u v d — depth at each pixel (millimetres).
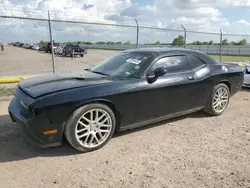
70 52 21094
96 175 2578
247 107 5348
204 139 3553
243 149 3219
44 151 3119
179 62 4059
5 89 6344
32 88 3133
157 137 3613
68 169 2703
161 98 3709
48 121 2789
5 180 2475
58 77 3605
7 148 3172
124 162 2861
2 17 6348
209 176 2562
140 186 2381
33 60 18328
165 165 2789
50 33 7156
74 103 2896
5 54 22188
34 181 2465
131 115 3459
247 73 7449
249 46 31016
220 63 4785
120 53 4480
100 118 3178
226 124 4219
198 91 4199
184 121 4352
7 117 4344
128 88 3330
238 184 2424
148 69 3617
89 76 3641
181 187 2365
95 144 3168
